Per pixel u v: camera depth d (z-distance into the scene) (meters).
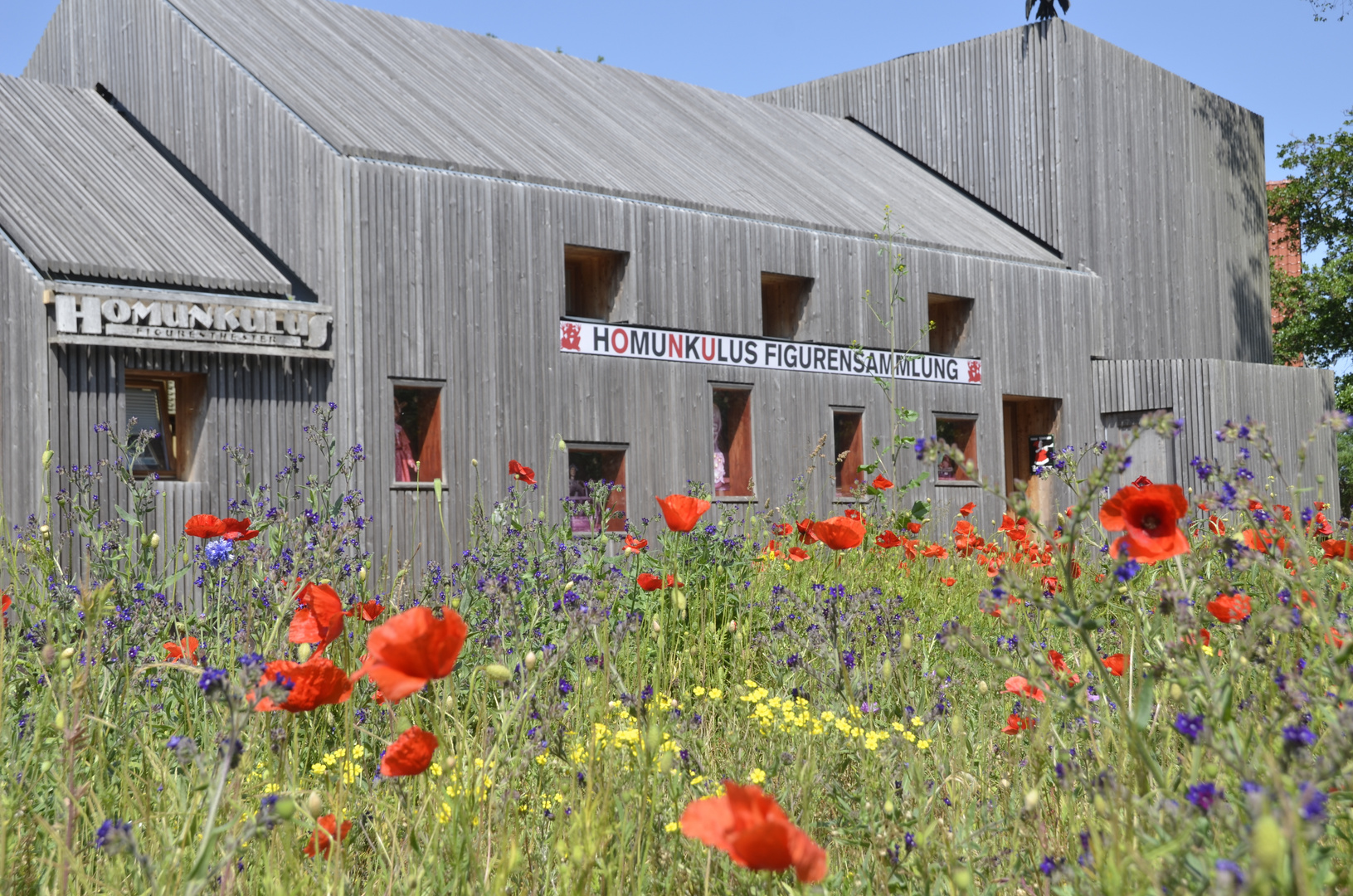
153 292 13.16
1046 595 4.11
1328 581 3.07
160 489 13.05
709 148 21.78
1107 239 25.19
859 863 2.65
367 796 2.76
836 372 19.69
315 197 15.05
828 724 3.12
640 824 2.38
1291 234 34.84
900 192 24.08
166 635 3.98
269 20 18.77
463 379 15.40
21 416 12.52
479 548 5.77
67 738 2.26
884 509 10.20
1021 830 2.58
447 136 16.58
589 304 17.67
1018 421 24.00
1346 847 1.96
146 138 18.30
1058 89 24.73
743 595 6.34
